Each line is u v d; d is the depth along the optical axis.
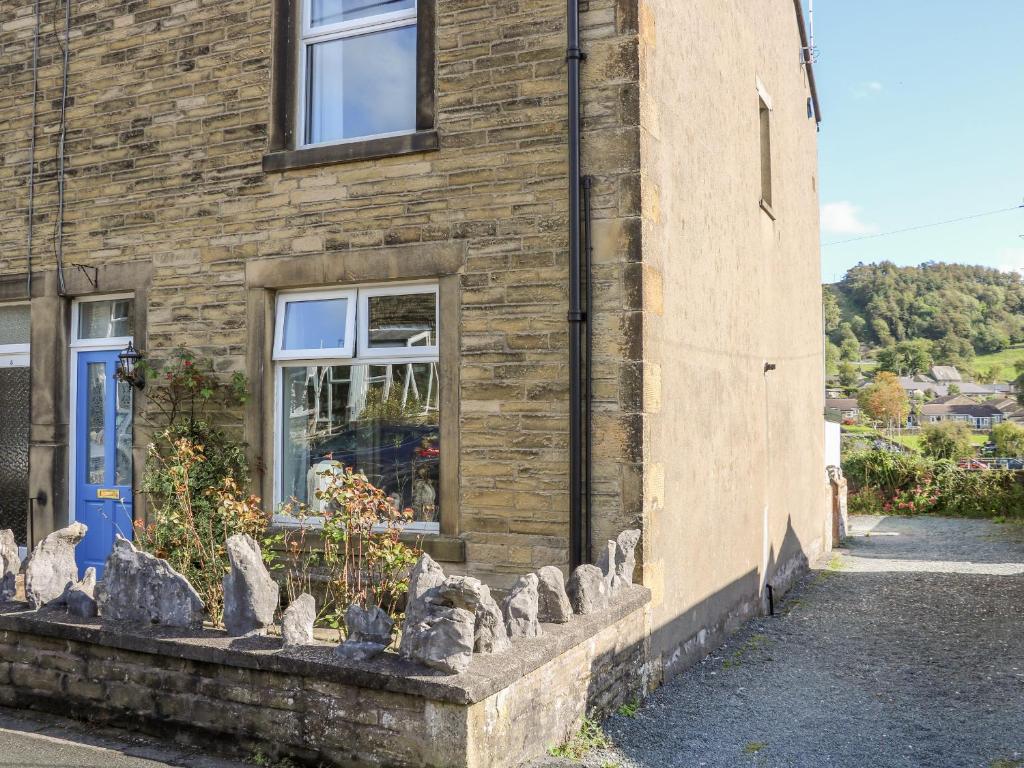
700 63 7.20
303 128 7.05
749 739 5.02
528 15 6.12
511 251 6.09
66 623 4.93
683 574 6.49
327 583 6.32
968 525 17.69
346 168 6.64
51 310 7.82
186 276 7.21
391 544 5.59
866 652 7.12
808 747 4.92
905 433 80.94
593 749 4.65
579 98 5.90
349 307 6.71
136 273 7.42
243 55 7.09
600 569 5.27
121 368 7.22
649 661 5.79
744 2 8.77
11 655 5.18
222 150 7.11
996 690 6.03
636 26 5.80
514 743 4.15
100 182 7.62
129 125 7.51
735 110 8.31
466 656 3.95
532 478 5.95
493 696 3.98
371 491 5.82
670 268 6.29
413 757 3.94
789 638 7.64
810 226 13.03
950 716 5.48
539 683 4.38
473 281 6.19
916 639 7.57
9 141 8.06
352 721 4.11
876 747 4.94
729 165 8.03
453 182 6.29
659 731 5.08
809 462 12.44
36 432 7.88
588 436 5.77
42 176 7.89
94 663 4.89
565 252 5.94
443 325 6.27
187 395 7.16
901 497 20.36
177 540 6.36
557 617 4.82
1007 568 11.70
